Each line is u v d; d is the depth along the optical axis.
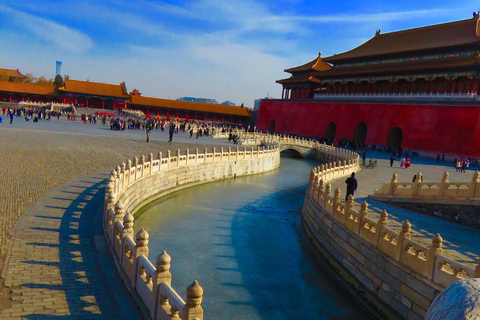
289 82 86.88
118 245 11.00
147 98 99.12
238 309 13.91
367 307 14.24
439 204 20.69
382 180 32.31
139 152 36.00
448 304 1.93
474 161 45.84
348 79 70.00
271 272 17.28
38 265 10.12
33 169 22.69
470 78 51.66
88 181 21.14
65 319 7.84
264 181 39.19
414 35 67.12
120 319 8.20
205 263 17.59
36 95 92.69
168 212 24.91
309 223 22.09
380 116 61.59
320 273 17.56
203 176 33.81
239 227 23.41
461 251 14.81
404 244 12.76
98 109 89.69
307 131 76.62
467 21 60.00
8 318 7.54
